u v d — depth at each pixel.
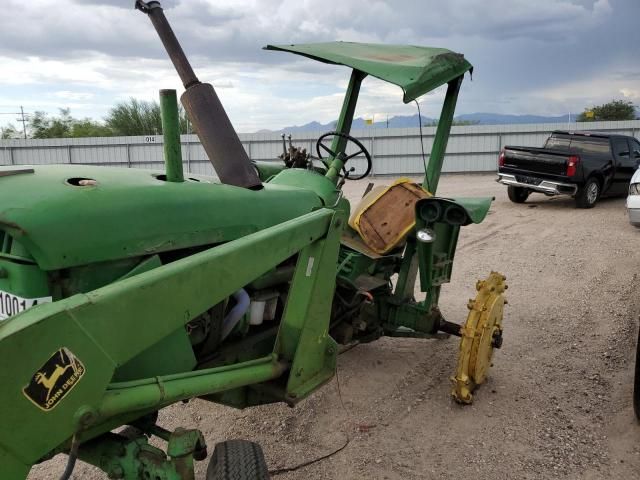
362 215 4.37
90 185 2.20
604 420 3.65
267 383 2.74
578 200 11.97
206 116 2.78
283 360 2.65
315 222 2.57
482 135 23.28
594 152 12.60
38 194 2.05
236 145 2.83
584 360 4.54
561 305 5.82
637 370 3.46
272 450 3.42
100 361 1.73
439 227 3.97
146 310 1.86
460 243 8.75
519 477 3.11
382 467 3.24
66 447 1.80
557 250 8.12
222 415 3.84
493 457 3.30
